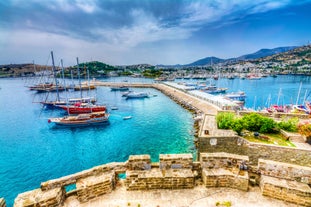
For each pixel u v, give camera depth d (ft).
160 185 20.20
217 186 20.29
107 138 94.32
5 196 51.13
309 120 69.00
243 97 205.67
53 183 18.62
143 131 103.35
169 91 247.09
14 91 282.36
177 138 91.25
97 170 20.88
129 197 19.04
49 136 98.12
